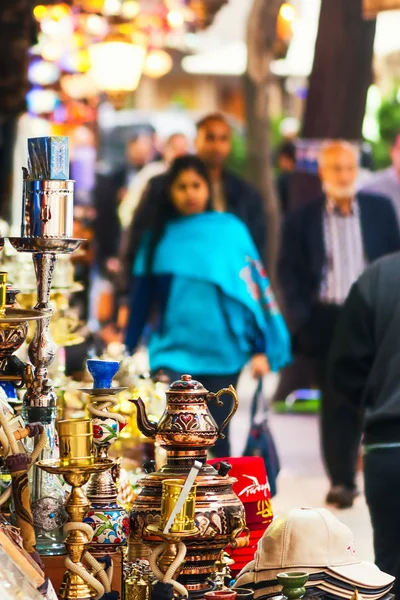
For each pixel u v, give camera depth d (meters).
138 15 20.97
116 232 20.59
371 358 7.83
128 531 5.06
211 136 14.46
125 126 33.69
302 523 4.89
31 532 4.52
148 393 7.27
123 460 6.68
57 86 21.12
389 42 32.41
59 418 7.07
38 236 5.03
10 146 13.90
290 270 15.41
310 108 23.64
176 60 38.50
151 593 4.63
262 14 26.44
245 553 5.50
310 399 22.22
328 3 23.64
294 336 15.17
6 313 5.03
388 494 7.31
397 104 32.59
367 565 4.93
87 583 4.65
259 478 5.59
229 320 10.98
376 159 31.92
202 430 4.79
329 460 13.66
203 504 4.67
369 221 15.47
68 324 8.10
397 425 7.38
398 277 7.83
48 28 19.09
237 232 11.09
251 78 26.61
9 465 4.51
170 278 11.11
